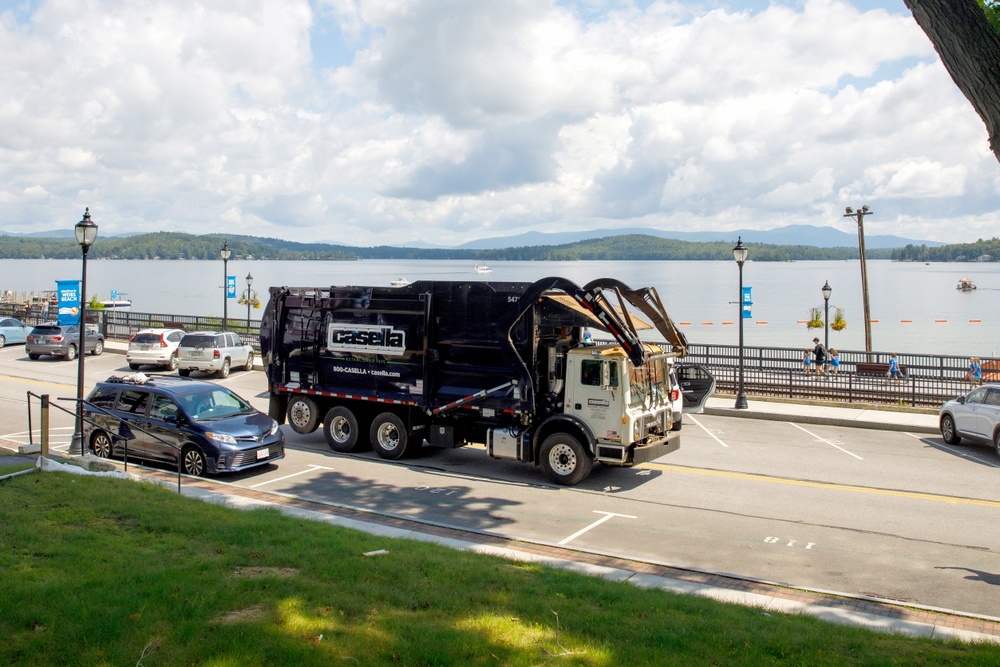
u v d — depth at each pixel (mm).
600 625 7293
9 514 9961
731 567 10703
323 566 8633
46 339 35156
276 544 9555
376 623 7027
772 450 18844
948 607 9398
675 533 12242
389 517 12742
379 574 8516
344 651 6297
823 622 8039
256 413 16562
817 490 15031
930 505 14016
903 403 24734
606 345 16516
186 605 7027
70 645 6145
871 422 22078
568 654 6477
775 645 6934
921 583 10180
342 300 17922
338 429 18188
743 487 15234
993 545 11789
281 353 18938
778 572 10539
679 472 16516
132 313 47344
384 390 17453
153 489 12375
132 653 6062
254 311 90062
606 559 10844
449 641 6578
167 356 32062
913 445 19641
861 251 42594
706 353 31109
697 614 7922
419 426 17391
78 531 9438
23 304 56938
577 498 14320
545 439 15625
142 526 9953
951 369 26781
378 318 17391
